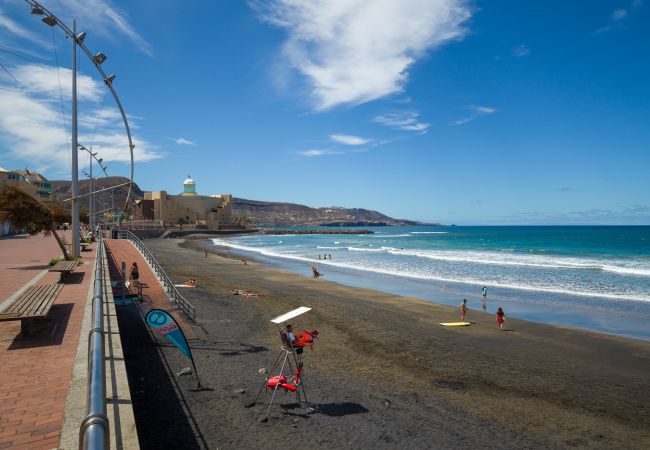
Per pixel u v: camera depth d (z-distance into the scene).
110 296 13.34
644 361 15.41
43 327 9.59
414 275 42.62
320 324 19.05
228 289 28.39
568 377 13.39
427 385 11.80
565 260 58.19
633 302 28.23
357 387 11.23
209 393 9.90
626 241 111.62
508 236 156.38
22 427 5.09
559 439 9.03
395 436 8.58
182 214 156.62
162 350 12.61
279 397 10.08
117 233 53.44
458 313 23.89
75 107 23.12
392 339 17.14
